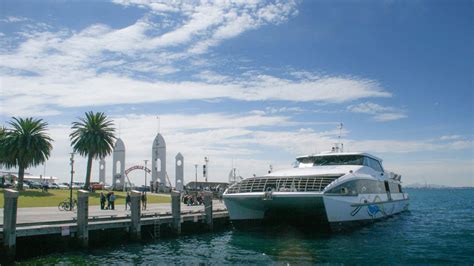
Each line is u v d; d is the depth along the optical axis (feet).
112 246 81.92
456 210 196.75
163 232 95.20
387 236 95.45
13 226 64.34
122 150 250.98
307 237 93.86
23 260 67.00
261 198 91.50
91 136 207.82
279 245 84.48
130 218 89.76
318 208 94.68
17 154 190.90
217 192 206.80
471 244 85.92
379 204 114.01
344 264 67.56
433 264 67.10
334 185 90.02
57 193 186.70
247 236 96.73
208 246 83.87
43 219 84.43
